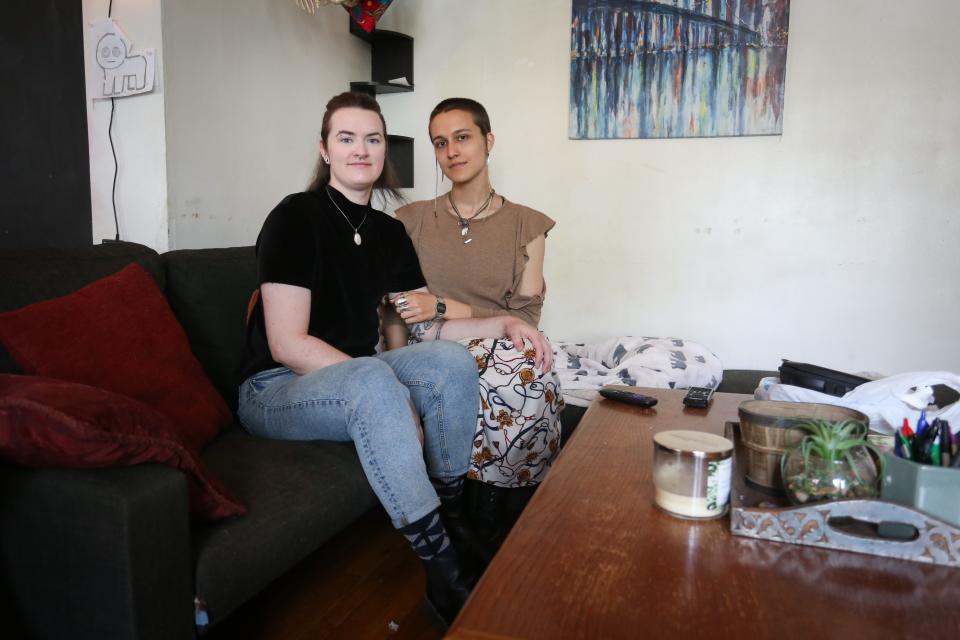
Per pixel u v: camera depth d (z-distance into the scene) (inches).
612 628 25.1
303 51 107.7
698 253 113.4
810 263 108.9
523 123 119.3
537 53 117.4
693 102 109.6
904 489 32.5
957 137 100.7
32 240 84.2
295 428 58.5
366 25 107.7
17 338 51.0
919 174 102.9
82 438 36.9
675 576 29.1
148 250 69.8
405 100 125.6
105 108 87.2
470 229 83.4
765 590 28.0
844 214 106.5
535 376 69.4
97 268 63.1
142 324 59.8
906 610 26.5
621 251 117.0
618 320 118.5
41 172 84.4
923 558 30.7
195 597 41.6
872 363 108.0
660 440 36.7
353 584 66.7
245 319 73.7
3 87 80.0
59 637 40.0
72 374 52.4
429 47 123.0
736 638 24.6
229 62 93.1
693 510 34.9
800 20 104.8
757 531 32.9
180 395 58.2
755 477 38.2
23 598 40.6
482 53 120.3
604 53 112.6
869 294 107.0
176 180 86.0
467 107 82.0
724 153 110.1
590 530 33.7
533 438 69.4
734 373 106.0
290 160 106.3
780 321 111.2
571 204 118.4
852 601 27.1
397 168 125.1
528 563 30.1
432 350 62.3
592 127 114.5
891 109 103.0
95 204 89.8
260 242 61.9
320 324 63.4
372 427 51.9
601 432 50.8
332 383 54.4
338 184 68.0
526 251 82.9
